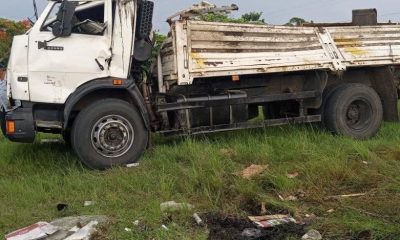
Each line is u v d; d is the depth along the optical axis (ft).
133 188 18.97
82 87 22.25
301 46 26.55
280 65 25.79
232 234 14.58
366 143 24.94
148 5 23.72
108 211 16.84
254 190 17.88
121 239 14.40
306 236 14.17
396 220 14.73
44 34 21.91
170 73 24.27
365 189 17.99
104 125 22.39
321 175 19.06
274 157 22.30
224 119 25.43
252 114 28.45
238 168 20.81
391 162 21.04
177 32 23.44
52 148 26.13
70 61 22.15
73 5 22.06
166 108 24.08
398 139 26.13
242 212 16.46
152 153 24.29
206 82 25.73
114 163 22.53
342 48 27.58
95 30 22.59
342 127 27.40
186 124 24.53
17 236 14.92
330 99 27.58
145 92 24.50
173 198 17.81
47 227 15.37
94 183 19.72
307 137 25.82
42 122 22.44
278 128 27.30
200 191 18.19
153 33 24.97
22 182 20.39
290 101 28.68
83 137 22.07
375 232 13.93
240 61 24.86
